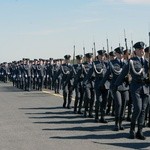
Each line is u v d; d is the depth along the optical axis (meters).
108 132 11.80
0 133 11.68
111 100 15.48
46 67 32.12
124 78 11.92
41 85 31.73
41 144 10.05
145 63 10.76
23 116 15.48
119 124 12.17
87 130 12.17
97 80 13.79
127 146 9.80
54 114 16.17
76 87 16.36
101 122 13.80
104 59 14.40
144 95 10.73
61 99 23.25
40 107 18.78
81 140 10.57
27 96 25.59
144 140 10.59
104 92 13.59
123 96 12.01
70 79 18.06
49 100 22.55
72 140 10.57
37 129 12.38
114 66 12.18
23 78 33.38
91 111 15.14
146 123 13.09
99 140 10.55
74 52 19.50
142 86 10.70
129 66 10.85
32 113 16.45
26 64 31.94
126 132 11.81
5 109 17.88
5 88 34.88
